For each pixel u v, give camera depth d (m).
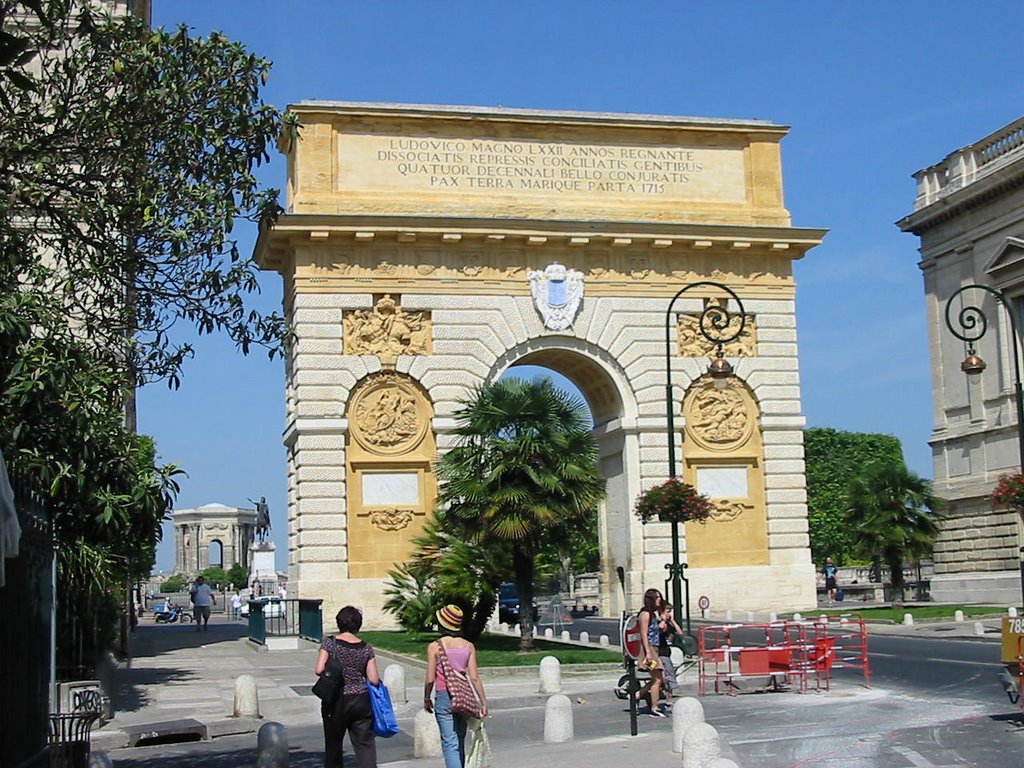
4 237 22.58
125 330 23.14
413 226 60.16
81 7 23.53
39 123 22.52
